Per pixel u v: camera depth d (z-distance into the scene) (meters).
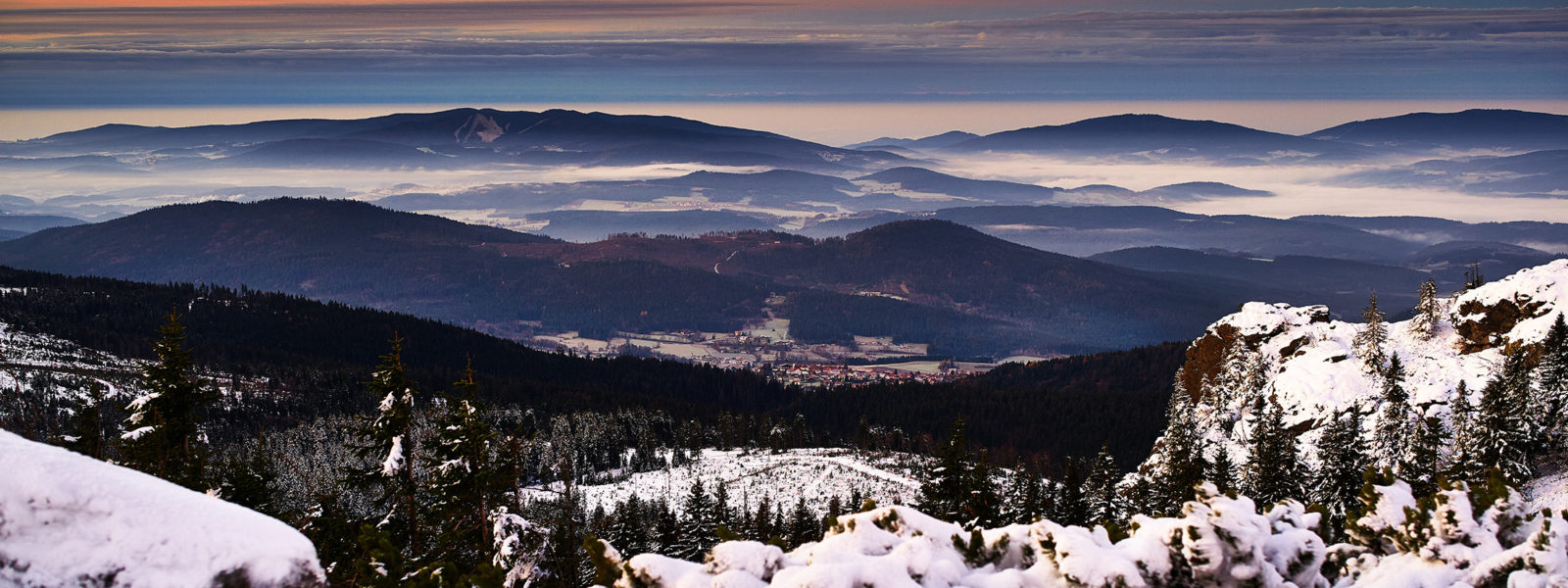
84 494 4.89
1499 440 51.81
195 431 28.89
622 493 123.12
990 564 6.92
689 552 59.44
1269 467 55.19
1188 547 6.54
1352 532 8.70
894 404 199.50
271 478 31.55
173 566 4.80
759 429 180.12
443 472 26.78
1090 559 6.41
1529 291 78.31
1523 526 7.72
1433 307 85.38
